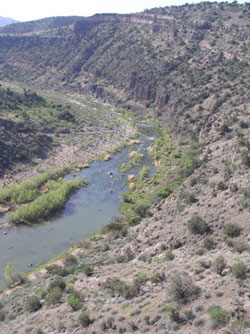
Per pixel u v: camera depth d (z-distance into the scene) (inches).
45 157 3804.1
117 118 5959.6
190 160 3230.8
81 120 5452.8
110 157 4010.8
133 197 2874.0
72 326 979.3
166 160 3740.2
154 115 6072.8
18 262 1959.9
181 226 1624.0
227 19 7401.6
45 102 5954.7
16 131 3988.7
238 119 3378.4
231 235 1357.0
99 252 1888.5
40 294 1411.2
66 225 2418.8
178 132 4776.1
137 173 3491.6
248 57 5413.4
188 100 5265.8
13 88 6254.9
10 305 1413.6
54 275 1668.3
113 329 881.5
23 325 1118.4
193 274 1035.9
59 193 2797.7
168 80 6235.2
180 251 1402.6
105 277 1353.3
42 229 2356.1
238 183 1713.8
